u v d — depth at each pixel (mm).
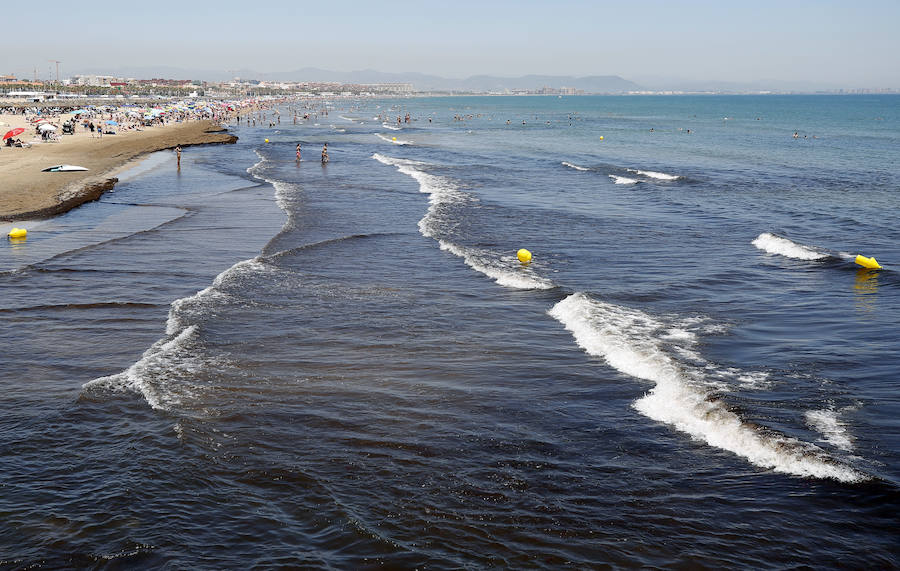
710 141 78438
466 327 15586
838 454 9930
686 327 15539
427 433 10672
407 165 50469
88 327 15078
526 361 13602
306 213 30062
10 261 20922
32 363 13055
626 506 8805
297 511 8617
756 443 10195
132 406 11336
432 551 7891
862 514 8570
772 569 7648
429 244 24078
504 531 8281
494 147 69562
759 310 16875
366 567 7617
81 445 10086
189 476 9336
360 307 16938
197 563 7637
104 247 23062
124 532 8141
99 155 55656
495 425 10953
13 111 120000
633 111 192375
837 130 97750
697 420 11031
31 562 7621
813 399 11773
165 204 32656
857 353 13930
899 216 30250
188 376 12594
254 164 51656
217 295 17578
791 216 30328
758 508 8727
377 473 9516
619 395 12031
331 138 83188
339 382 12531
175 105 175875
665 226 27828
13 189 35781
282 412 11297
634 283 19312
